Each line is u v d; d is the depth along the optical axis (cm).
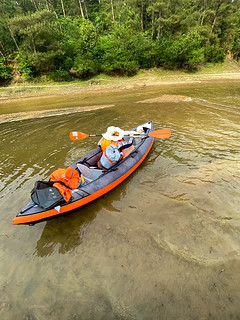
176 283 236
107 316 214
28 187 442
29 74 2297
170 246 285
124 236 310
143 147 530
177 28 2636
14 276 265
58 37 2311
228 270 244
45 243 312
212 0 2877
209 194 377
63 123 911
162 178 443
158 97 1375
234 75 2280
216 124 760
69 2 3850
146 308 216
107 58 2350
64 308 225
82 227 334
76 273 263
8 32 2438
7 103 1675
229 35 2938
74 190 359
